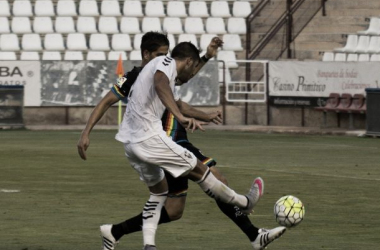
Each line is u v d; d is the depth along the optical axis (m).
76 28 77.38
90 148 49.22
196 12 80.69
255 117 68.38
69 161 42.28
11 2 77.50
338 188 32.84
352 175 37.03
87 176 36.41
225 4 81.31
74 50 75.06
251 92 67.25
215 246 21.44
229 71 73.44
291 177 36.28
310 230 23.88
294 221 19.14
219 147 50.66
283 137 58.56
